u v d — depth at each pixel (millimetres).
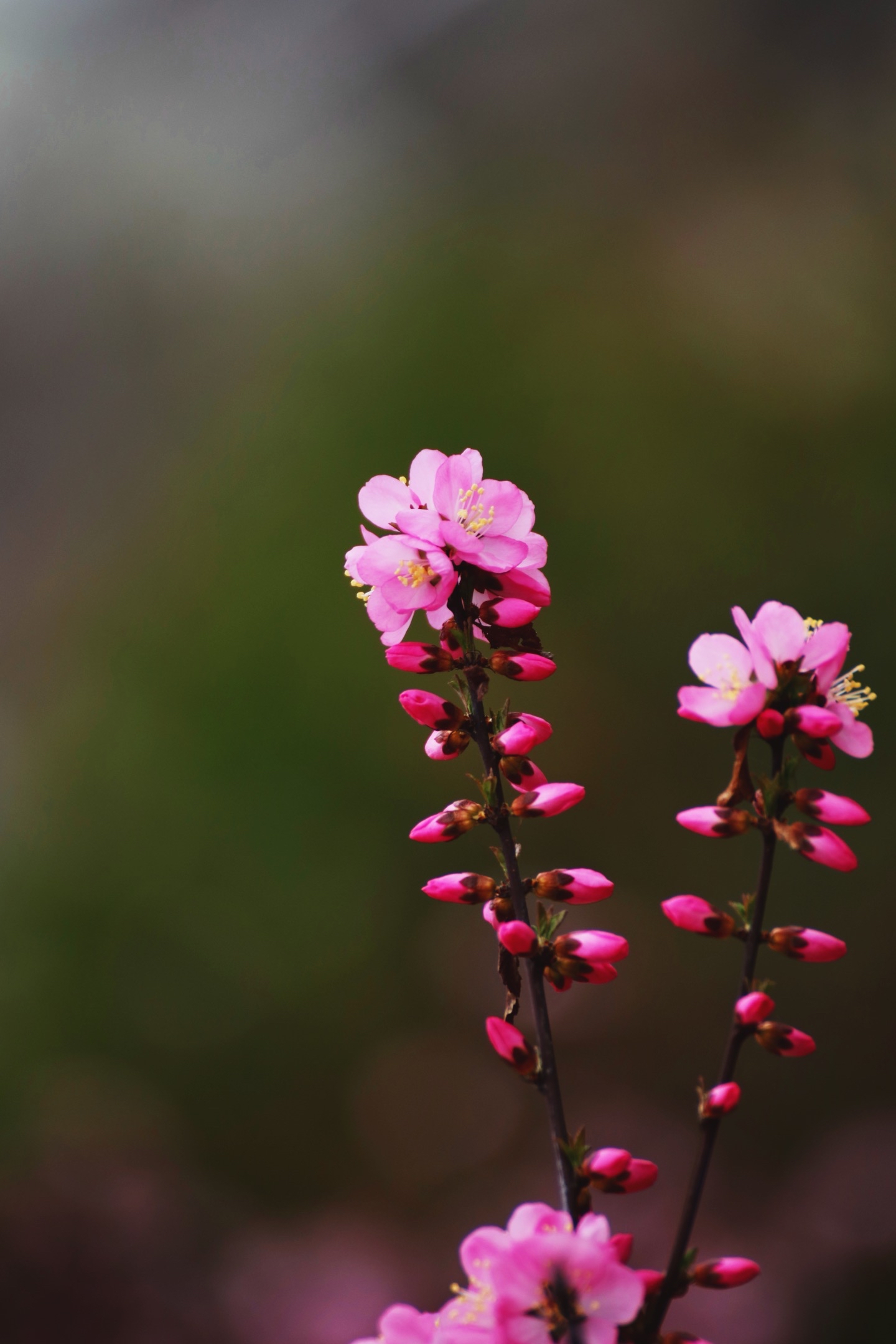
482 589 692
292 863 1642
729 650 679
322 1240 1121
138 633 1937
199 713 1788
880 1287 1037
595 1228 655
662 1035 1407
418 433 1987
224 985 1538
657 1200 1127
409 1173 1255
